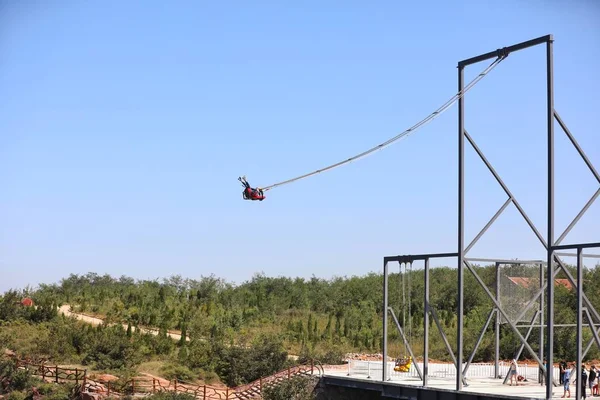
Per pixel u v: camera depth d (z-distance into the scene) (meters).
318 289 120.88
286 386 48.25
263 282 121.81
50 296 86.69
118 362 57.41
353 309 98.56
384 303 47.19
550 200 38.50
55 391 47.50
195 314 81.31
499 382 46.84
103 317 79.56
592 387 42.12
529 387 44.00
